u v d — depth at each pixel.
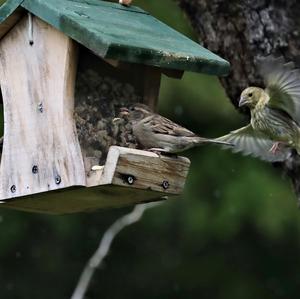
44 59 11.39
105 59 10.74
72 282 24.58
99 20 11.33
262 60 11.20
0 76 11.87
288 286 24.95
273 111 11.55
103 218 24.36
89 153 11.39
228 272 25.09
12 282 24.50
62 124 11.18
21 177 11.58
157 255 25.16
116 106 11.65
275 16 12.06
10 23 11.64
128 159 10.85
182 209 22.55
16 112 11.68
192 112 21.03
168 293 25.20
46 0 11.37
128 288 25.44
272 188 21.81
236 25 12.20
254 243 24.88
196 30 12.50
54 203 11.91
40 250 24.34
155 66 11.20
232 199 21.88
